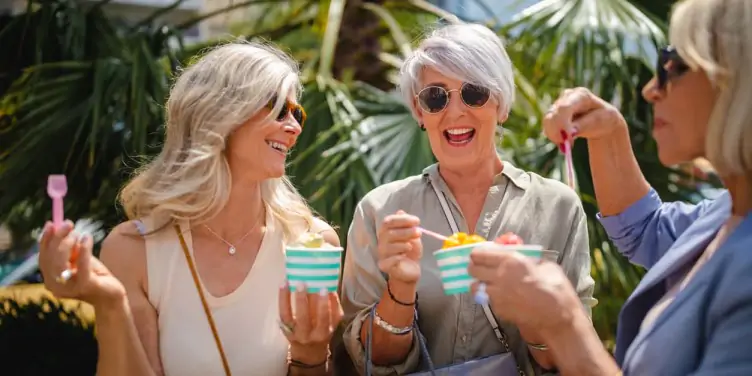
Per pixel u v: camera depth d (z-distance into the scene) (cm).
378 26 463
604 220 224
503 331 205
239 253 224
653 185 381
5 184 362
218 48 228
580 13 404
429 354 210
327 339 196
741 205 150
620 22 398
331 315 197
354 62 461
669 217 212
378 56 465
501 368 195
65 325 317
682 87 150
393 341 198
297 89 235
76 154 373
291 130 221
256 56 221
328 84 396
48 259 178
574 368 145
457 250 166
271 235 229
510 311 147
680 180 388
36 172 368
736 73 133
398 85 234
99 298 189
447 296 206
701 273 144
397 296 192
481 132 209
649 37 394
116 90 373
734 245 139
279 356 218
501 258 147
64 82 376
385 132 376
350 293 219
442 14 484
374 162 362
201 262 220
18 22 398
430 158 361
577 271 208
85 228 385
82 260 180
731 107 134
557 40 398
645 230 217
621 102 392
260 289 221
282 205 236
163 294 214
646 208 216
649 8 431
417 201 218
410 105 219
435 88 207
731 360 129
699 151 152
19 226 397
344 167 352
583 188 372
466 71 203
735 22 134
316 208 347
